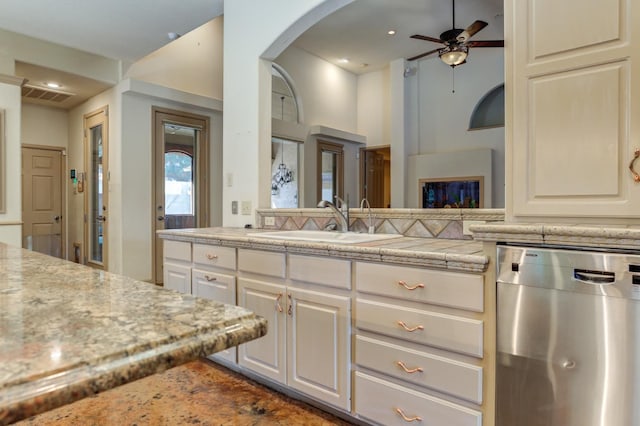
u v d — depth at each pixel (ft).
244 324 2.18
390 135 22.65
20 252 5.29
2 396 1.39
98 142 16.60
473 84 20.31
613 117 4.14
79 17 11.27
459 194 20.15
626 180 4.07
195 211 17.07
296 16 8.91
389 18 17.51
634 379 3.68
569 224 4.33
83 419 6.00
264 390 7.06
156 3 10.51
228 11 10.62
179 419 6.07
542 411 4.19
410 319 5.09
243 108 10.25
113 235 15.21
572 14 4.36
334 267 5.87
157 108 15.62
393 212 7.42
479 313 4.59
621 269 3.72
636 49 4.02
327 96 22.65
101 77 14.40
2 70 12.35
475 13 16.98
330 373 5.94
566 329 4.03
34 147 17.88
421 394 5.02
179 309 2.37
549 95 4.50
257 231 8.85
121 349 1.76
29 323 2.10
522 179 4.66
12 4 10.44
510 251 4.36
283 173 21.42
